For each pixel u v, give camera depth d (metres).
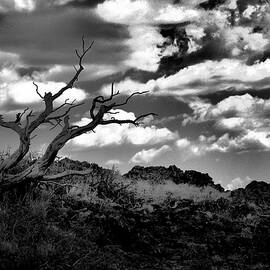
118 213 13.64
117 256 10.88
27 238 9.66
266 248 12.85
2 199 11.88
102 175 19.95
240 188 25.27
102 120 12.82
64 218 11.94
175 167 30.42
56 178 12.77
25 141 12.34
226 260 11.62
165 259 11.45
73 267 9.12
